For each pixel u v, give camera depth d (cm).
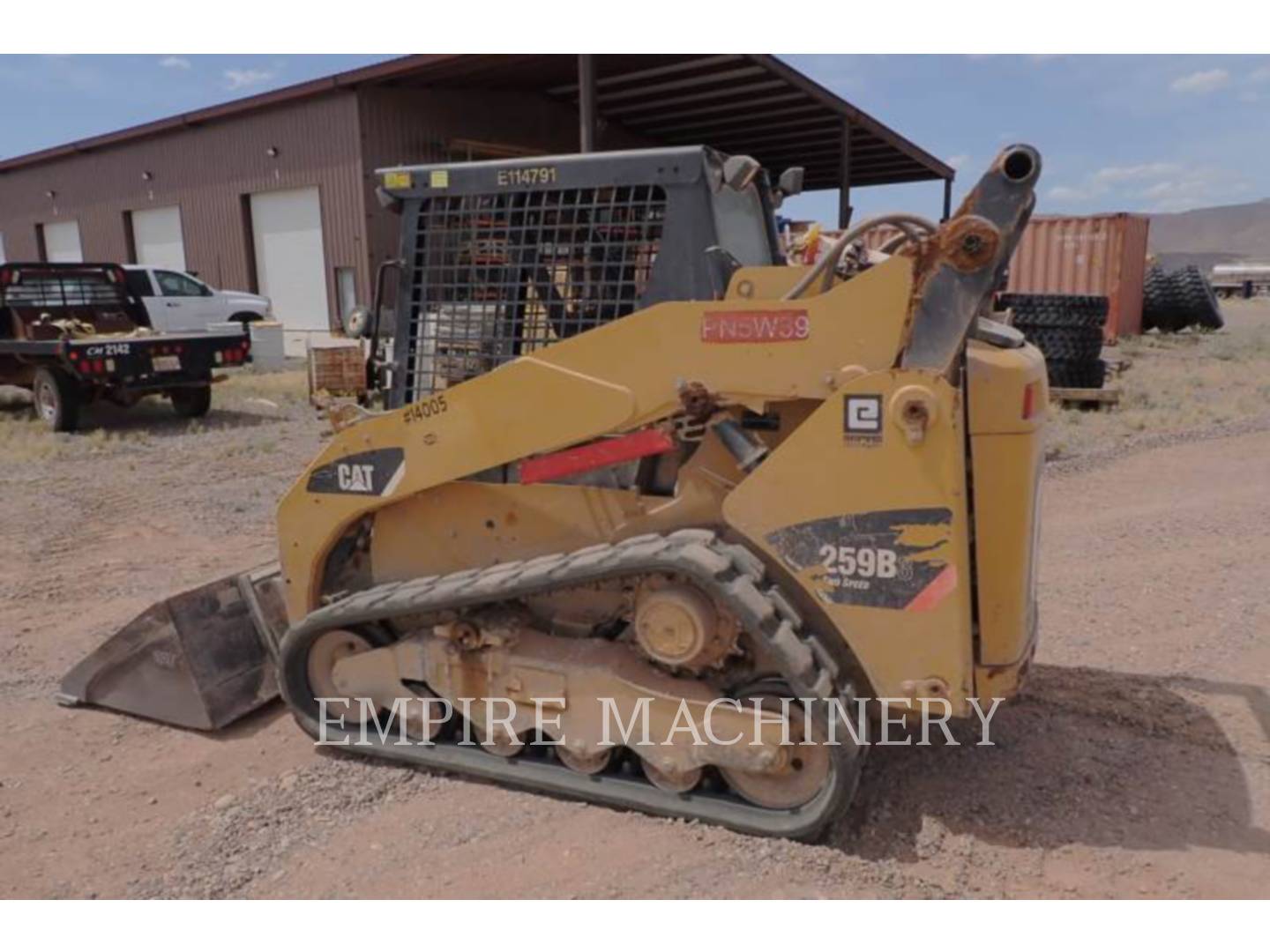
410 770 376
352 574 408
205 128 2084
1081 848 318
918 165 2364
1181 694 432
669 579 327
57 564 653
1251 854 314
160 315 1773
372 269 1816
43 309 1251
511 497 370
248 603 439
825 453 304
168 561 659
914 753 379
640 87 1694
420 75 1683
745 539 327
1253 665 462
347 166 1803
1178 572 597
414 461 365
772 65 1574
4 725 423
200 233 2183
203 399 1240
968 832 327
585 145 1212
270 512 782
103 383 1104
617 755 357
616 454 339
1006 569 316
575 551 361
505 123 1877
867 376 296
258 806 351
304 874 310
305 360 1908
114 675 432
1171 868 306
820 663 309
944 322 291
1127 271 2134
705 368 317
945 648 299
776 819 322
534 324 370
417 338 390
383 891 300
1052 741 388
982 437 310
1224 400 1239
